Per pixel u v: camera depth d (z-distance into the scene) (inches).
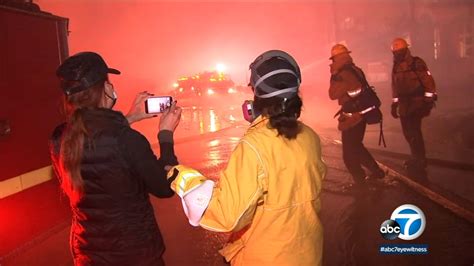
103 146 69.6
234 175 61.6
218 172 267.7
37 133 162.1
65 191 76.5
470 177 209.9
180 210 202.7
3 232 144.2
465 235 150.0
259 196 62.0
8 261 144.5
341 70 210.4
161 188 72.4
